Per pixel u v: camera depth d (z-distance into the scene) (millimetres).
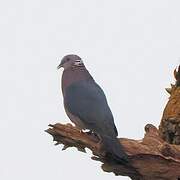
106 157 13867
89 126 14727
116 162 13859
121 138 14086
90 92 15367
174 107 15406
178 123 15195
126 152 13773
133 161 13750
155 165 13727
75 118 15266
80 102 15250
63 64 16344
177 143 15227
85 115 14914
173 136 15336
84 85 15695
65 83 16078
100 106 15000
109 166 13969
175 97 15578
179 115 15250
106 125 14477
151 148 13859
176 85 15992
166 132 15406
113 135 14141
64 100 15805
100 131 14305
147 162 13734
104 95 15547
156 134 14469
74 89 15695
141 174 13844
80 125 15141
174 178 13773
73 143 14227
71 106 15367
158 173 13773
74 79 15992
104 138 14000
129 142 13938
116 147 13555
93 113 14852
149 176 13844
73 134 14164
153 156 13688
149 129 14562
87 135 14188
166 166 13719
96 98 15227
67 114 15656
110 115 14891
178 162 13672
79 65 16203
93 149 14047
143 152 13734
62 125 14203
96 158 14062
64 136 14227
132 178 14086
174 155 13703
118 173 14055
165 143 13664
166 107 15602
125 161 13641
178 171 13727
